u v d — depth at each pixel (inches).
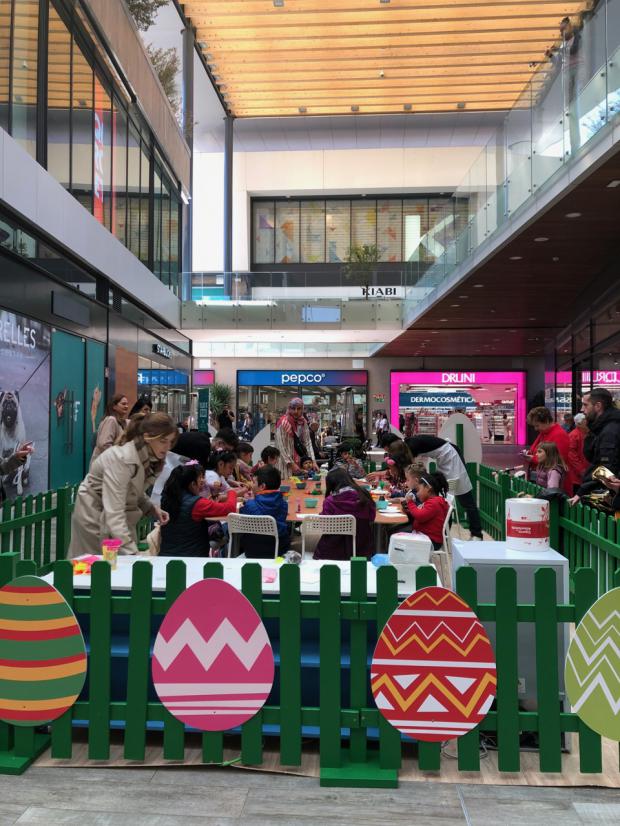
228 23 850.8
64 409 473.4
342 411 1205.1
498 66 976.9
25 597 119.3
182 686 118.2
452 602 114.9
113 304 614.5
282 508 217.2
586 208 378.6
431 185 1311.5
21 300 395.9
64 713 120.1
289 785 113.4
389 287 866.8
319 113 1141.7
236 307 880.3
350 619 118.5
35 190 400.8
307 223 1350.9
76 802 107.7
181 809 105.9
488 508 367.9
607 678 114.2
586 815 104.5
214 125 1228.5
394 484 323.3
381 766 116.3
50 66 450.3
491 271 536.7
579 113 331.0
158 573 137.9
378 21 840.3
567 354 744.3
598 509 209.0
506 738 116.0
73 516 168.6
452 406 1205.1
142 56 685.3
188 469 175.6
